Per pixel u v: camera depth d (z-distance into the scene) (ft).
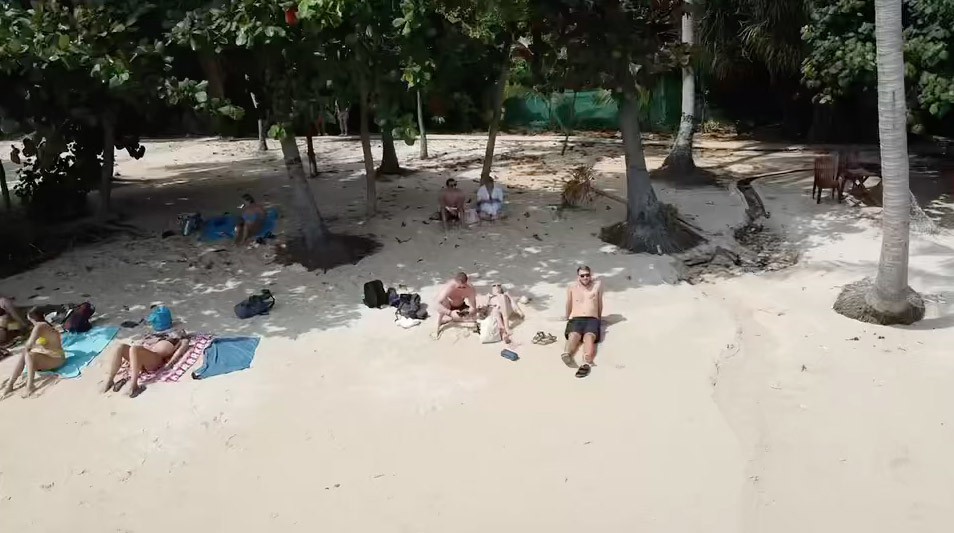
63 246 47.34
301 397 29.32
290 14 32.71
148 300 38.68
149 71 36.24
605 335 33.22
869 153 66.39
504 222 49.24
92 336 34.60
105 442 27.09
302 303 37.76
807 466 24.52
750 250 44.68
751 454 25.09
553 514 22.72
